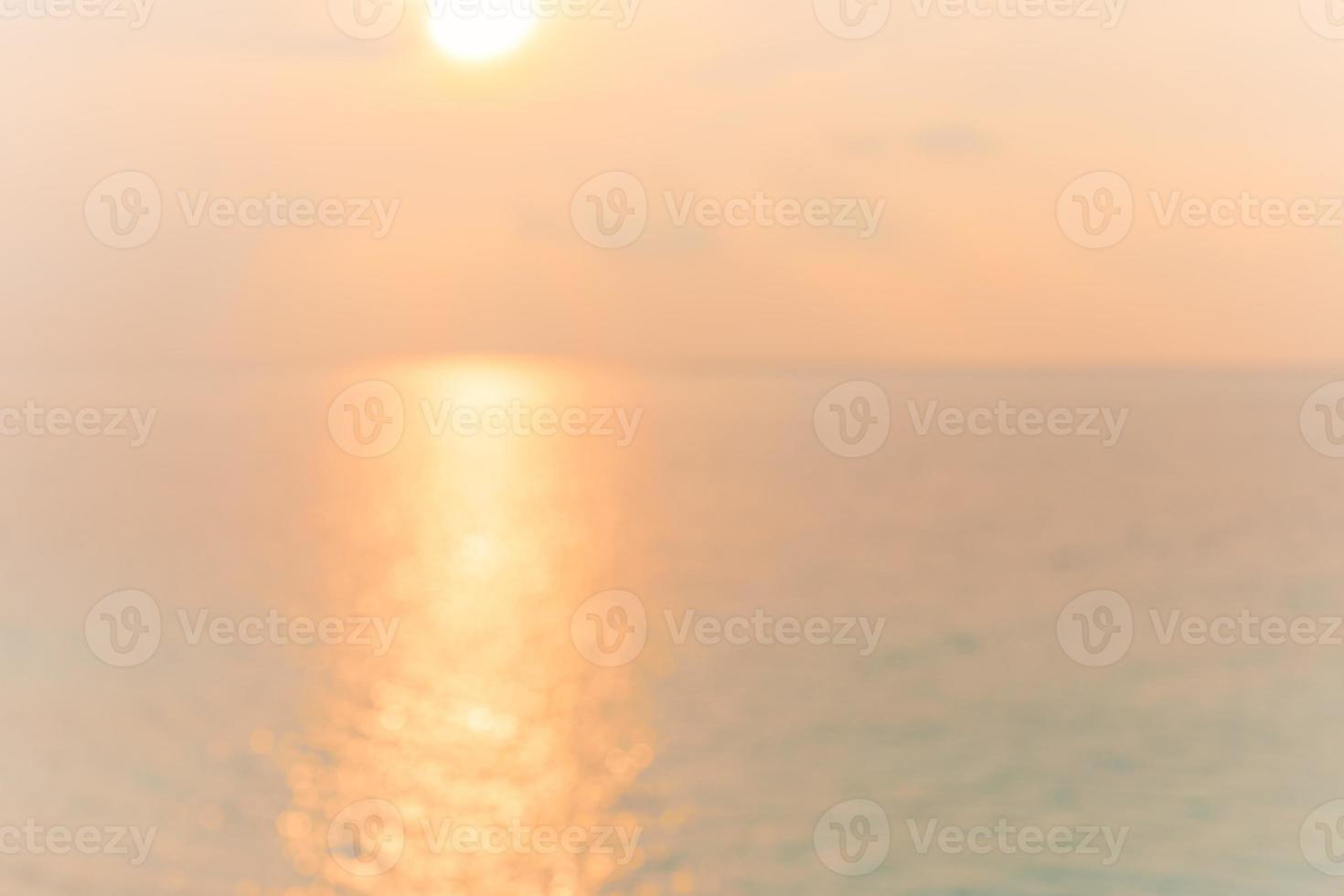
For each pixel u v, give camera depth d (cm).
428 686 2703
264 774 2028
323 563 4872
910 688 2667
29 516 6744
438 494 7856
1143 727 2320
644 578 4409
